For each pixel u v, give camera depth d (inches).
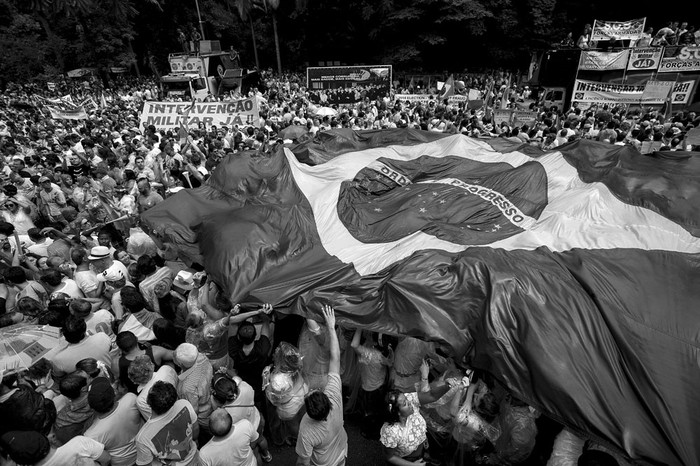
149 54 1726.1
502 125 542.3
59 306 194.4
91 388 144.7
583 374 143.0
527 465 169.3
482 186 268.7
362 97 855.1
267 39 1823.3
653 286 170.9
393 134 342.3
